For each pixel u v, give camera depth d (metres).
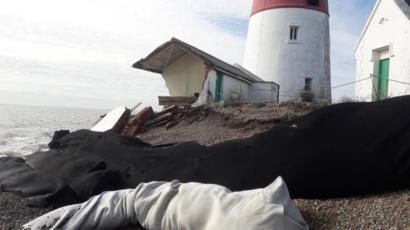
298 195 5.12
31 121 59.91
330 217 4.50
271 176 5.24
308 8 24.48
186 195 4.71
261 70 24.80
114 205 5.17
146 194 5.12
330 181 4.94
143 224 4.87
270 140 5.73
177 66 20.23
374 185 4.76
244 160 5.68
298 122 5.81
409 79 13.76
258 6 25.70
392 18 14.91
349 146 5.00
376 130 4.97
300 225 3.96
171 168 6.35
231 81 19.67
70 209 5.29
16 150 18.64
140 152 7.31
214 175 5.70
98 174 6.55
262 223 3.88
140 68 19.89
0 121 55.78
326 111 5.51
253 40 25.70
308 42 24.33
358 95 17.27
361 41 17.36
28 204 6.16
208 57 18.36
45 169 7.78
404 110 4.97
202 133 11.73
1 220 5.51
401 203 4.35
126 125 14.46
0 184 7.38
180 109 15.12
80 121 64.88
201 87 19.27
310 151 5.18
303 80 24.19
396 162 4.66
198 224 4.35
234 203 4.25
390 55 15.01
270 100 21.39
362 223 4.21
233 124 11.88
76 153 8.50
